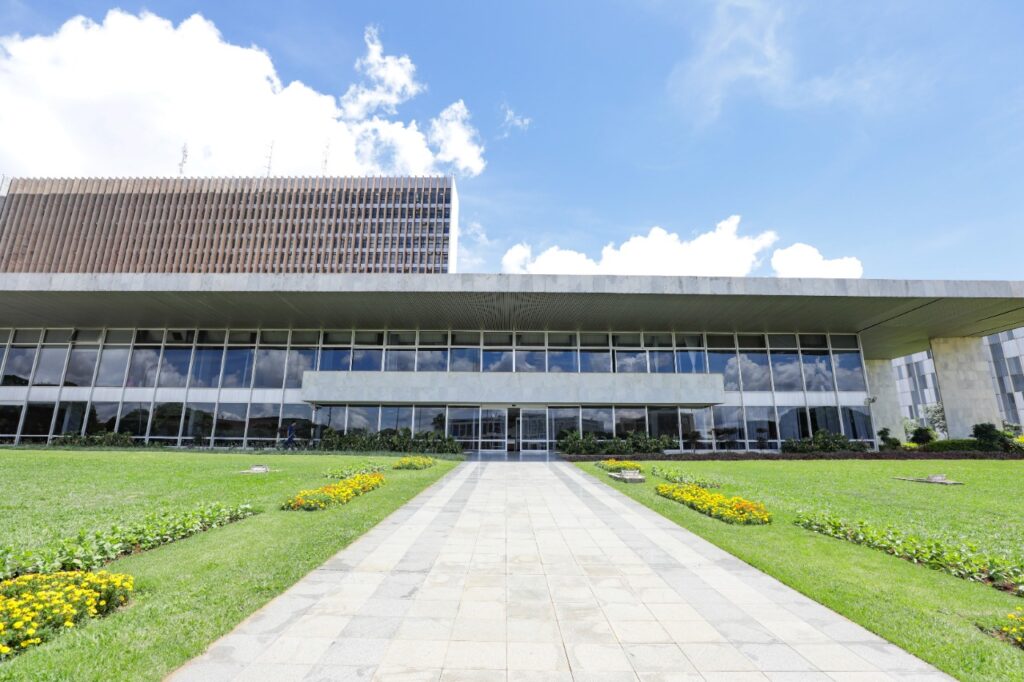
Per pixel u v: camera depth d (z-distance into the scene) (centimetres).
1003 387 4459
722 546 690
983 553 643
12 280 2075
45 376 2567
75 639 374
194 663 346
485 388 2430
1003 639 407
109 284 2077
